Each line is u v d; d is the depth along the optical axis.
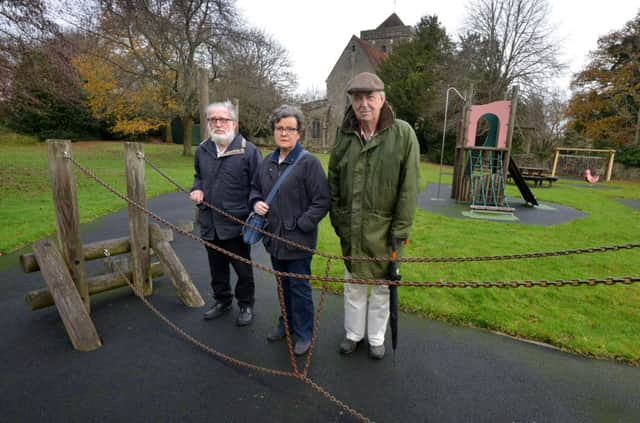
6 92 9.35
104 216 6.75
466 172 10.24
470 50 24.80
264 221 2.57
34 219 6.19
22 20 8.90
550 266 4.73
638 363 2.69
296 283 2.62
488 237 6.31
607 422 2.14
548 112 26.50
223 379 2.42
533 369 2.61
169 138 32.28
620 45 20.73
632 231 7.06
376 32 44.31
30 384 2.33
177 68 17.89
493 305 3.52
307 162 2.46
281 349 2.79
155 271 3.74
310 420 2.09
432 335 3.04
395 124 2.28
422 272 4.41
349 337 2.73
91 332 2.75
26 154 17.30
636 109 21.38
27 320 3.09
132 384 2.35
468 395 2.33
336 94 39.44
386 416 2.14
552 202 10.97
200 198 2.86
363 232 2.40
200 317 3.24
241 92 21.03
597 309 3.48
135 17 14.95
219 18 17.59
